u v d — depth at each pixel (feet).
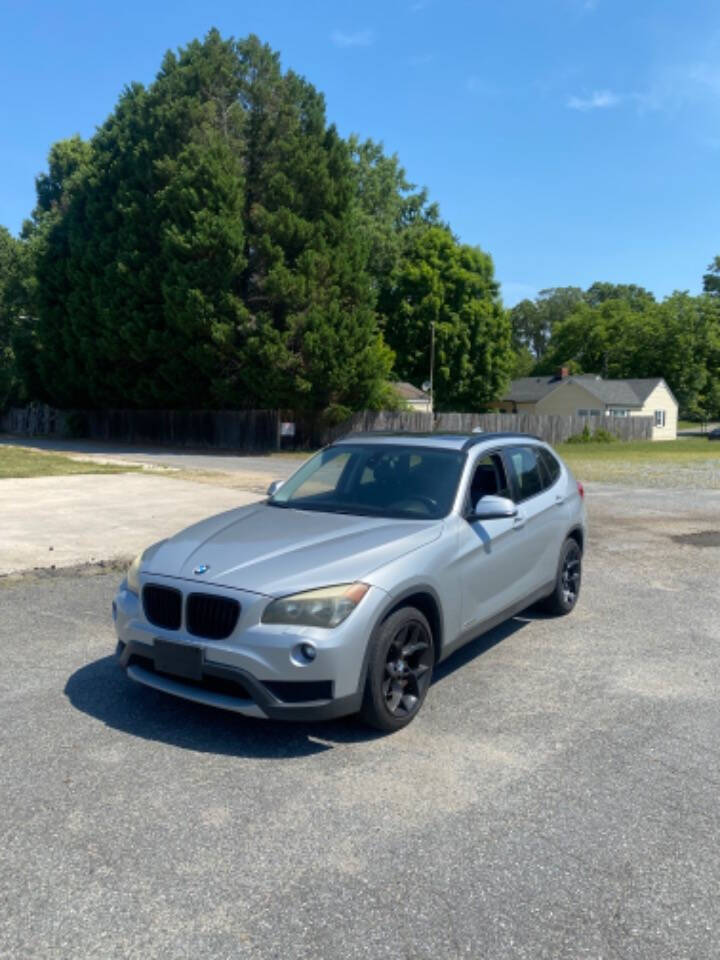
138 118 110.11
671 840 10.97
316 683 12.92
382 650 13.69
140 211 105.19
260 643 12.78
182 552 14.78
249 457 96.48
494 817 11.47
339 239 108.47
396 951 8.59
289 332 100.63
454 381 190.49
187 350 103.91
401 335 188.24
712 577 28.14
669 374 252.21
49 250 125.59
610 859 10.47
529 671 18.01
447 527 15.98
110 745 13.53
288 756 13.28
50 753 13.20
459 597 15.96
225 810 11.48
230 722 14.60
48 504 40.96
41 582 25.31
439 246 190.90
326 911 9.25
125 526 34.32
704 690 16.93
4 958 8.36
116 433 139.33
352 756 13.34
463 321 188.85
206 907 9.29
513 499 19.07
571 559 22.74
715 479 66.18
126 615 14.34
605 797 12.15
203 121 105.50
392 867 10.17
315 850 10.51
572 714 15.47
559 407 218.59
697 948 8.75
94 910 9.19
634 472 74.13
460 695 16.39
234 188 101.14
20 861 10.13
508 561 18.10
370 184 173.78
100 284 110.63
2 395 175.42
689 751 13.87
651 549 33.42
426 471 17.67
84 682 16.51
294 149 106.63
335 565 13.76
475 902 9.48
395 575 14.01
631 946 8.77
